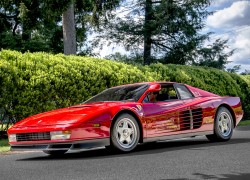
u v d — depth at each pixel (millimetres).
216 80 17141
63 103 11531
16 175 5352
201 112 8414
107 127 6832
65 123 6598
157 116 7570
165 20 26219
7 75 10500
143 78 13656
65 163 6254
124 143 7172
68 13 17984
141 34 27812
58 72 11438
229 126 9031
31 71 11047
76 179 4922
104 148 8352
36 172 5531
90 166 5848
